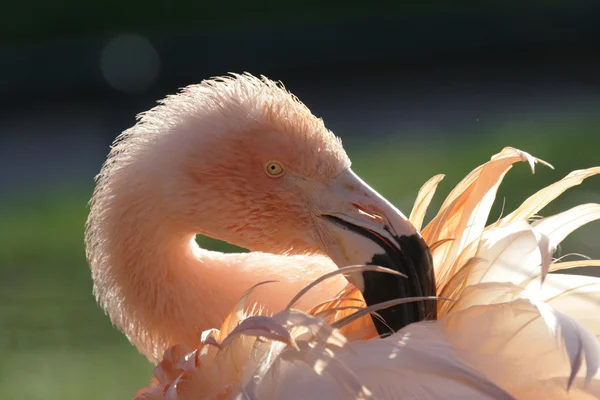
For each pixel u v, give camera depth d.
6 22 26.03
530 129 16.58
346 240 5.18
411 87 21.44
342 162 5.36
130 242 5.50
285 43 24.20
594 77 20.64
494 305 4.13
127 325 5.65
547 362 4.06
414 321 4.84
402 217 5.06
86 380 8.99
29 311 10.85
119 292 5.59
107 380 8.95
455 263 4.70
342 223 5.23
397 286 4.91
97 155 18.33
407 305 4.85
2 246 13.30
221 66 24.14
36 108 22.64
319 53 24.02
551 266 4.64
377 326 4.82
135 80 23.59
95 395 8.64
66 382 8.94
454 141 16.45
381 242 5.05
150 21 25.98
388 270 4.23
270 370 4.16
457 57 23.50
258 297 5.32
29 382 8.95
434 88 21.09
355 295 5.10
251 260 5.51
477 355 4.09
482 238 4.68
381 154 15.99
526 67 22.05
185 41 24.22
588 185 12.80
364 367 4.04
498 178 4.85
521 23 23.36
